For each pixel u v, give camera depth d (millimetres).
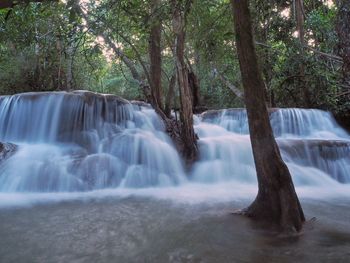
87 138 10891
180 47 10695
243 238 4711
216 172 10227
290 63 16469
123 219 5754
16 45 7730
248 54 5344
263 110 5395
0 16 7848
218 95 21594
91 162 9227
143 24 6602
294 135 14891
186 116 10914
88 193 8289
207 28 9625
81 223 5531
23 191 8406
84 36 6273
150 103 12703
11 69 17266
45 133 11234
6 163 9023
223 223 5395
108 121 11781
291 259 3986
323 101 16469
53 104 11414
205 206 6660
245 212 5758
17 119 11594
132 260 3998
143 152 10281
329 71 15547
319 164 10719
